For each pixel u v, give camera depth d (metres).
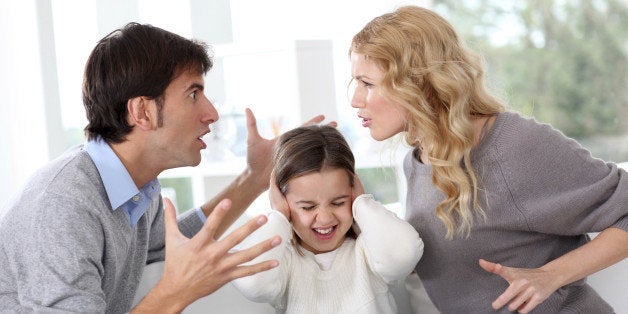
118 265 1.35
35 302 1.19
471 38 6.34
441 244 1.43
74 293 1.17
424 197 1.46
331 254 1.46
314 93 2.33
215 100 2.49
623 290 1.67
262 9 3.17
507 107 1.49
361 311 1.40
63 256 1.19
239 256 1.11
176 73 1.38
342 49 2.57
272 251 1.38
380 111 1.42
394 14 1.44
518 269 1.30
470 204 1.38
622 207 1.33
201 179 2.51
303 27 3.22
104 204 1.32
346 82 2.57
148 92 1.35
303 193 1.40
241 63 2.47
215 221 1.10
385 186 4.75
